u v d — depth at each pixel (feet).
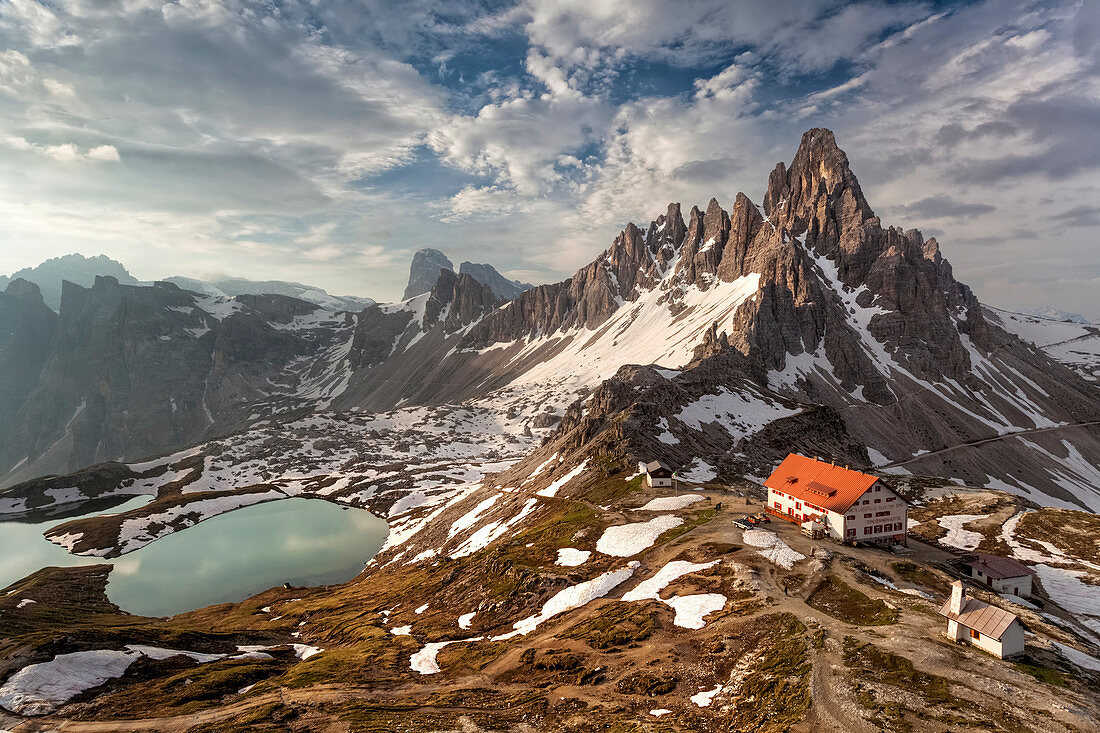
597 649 198.80
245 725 178.19
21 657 235.81
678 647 187.83
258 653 281.74
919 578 225.97
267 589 524.11
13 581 590.96
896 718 130.31
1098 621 221.05
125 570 583.58
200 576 561.84
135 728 188.03
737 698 153.48
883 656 156.97
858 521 269.44
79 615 429.38
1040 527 324.39
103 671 238.07
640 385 615.57
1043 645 163.43
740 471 467.93
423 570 431.02
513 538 366.02
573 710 162.30
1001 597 223.71
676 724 146.20
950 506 382.01
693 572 244.01
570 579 271.28
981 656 155.53
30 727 191.11
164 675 246.06
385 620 319.88
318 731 167.84
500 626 257.55
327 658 249.14
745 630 186.29
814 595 206.39
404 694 196.34
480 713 168.45
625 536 308.40
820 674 151.12
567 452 572.10
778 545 255.50
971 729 124.57
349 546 637.30
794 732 130.72
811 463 315.99
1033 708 130.93
